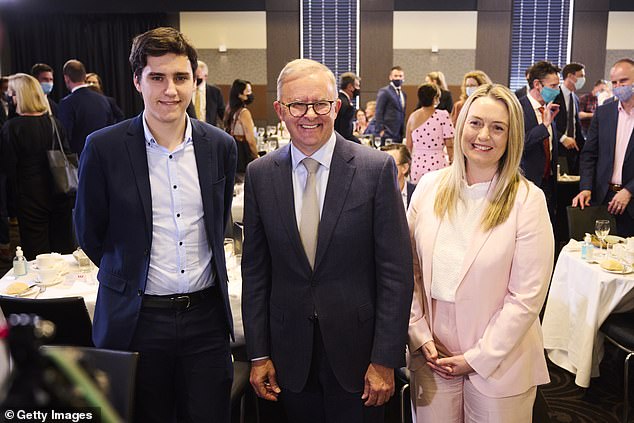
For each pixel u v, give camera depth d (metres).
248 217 1.88
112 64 9.88
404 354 1.81
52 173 4.59
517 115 1.83
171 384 2.00
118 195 1.86
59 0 9.60
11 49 9.77
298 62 1.71
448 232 1.92
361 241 1.77
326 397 1.86
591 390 3.21
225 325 2.02
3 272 5.25
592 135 4.18
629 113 3.95
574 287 3.22
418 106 5.83
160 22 9.93
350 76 6.79
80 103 5.70
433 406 1.97
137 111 10.01
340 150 1.78
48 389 0.81
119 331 1.88
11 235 6.48
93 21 9.80
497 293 1.86
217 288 1.98
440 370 1.90
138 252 1.88
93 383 0.85
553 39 10.05
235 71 10.35
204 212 1.93
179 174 1.90
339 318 1.78
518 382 1.86
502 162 1.88
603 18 9.85
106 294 1.93
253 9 10.13
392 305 1.79
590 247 3.23
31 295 2.64
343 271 1.78
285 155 1.83
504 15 10.02
